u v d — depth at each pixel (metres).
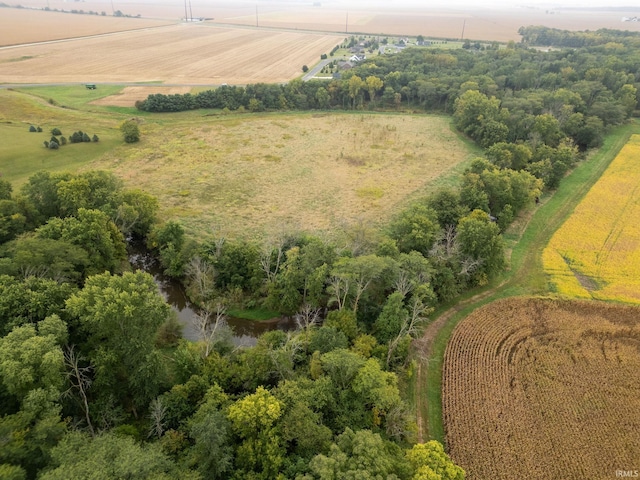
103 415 36.53
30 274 45.03
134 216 66.19
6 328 37.56
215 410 35.03
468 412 42.16
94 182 67.00
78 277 50.88
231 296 57.97
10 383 31.09
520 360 48.53
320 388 37.00
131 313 36.31
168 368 44.22
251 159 104.62
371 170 100.94
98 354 37.81
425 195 88.81
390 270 50.91
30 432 29.28
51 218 59.56
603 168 99.75
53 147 99.44
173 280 62.88
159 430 35.16
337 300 51.50
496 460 37.72
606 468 37.38
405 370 45.91
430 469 29.55
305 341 44.34
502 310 56.94
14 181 84.62
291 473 30.94
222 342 46.94
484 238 58.34
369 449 29.55
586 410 42.56
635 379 46.19
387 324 47.75
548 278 63.84
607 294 60.62
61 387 34.94
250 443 32.25
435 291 57.00
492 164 83.12
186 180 92.19
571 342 51.25
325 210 82.12
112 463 26.56
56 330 36.00
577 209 82.38
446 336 52.56
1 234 56.28
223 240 62.50
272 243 65.62
